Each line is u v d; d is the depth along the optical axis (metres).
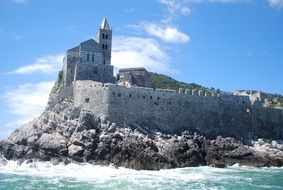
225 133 130.88
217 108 131.12
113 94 115.06
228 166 112.44
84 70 130.12
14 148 106.75
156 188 70.81
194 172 95.38
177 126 122.19
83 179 80.69
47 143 103.00
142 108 117.94
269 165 117.50
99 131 106.62
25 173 90.25
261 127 140.12
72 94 123.31
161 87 191.12
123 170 96.19
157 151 107.31
